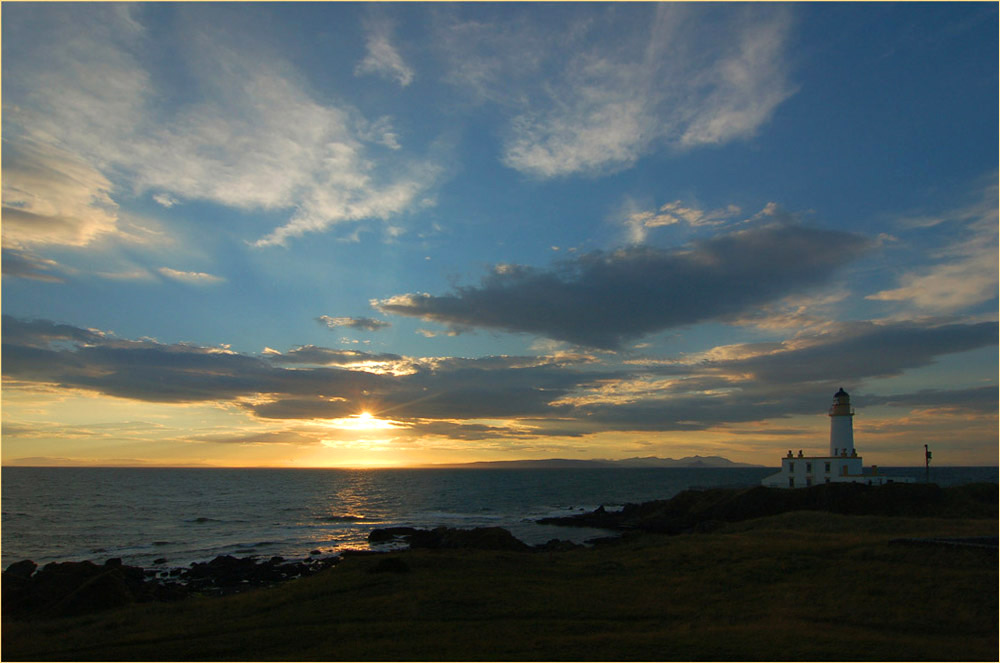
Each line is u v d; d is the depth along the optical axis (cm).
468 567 3144
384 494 15975
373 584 2727
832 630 1934
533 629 2019
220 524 8569
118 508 11031
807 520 4694
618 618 2153
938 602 2164
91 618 2561
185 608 2614
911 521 4372
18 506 11188
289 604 2491
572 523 8031
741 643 1795
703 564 3044
